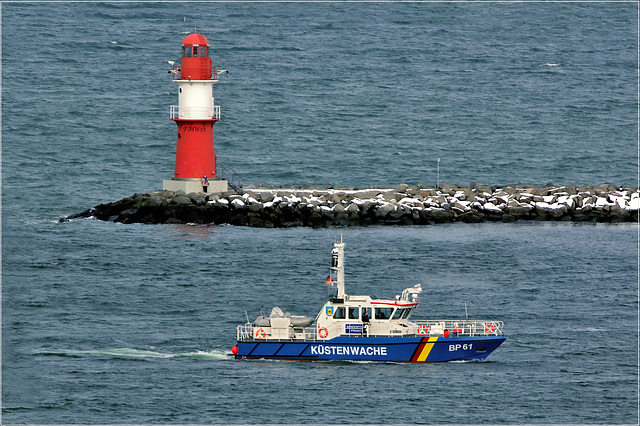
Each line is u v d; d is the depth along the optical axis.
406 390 172.38
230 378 177.25
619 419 163.25
